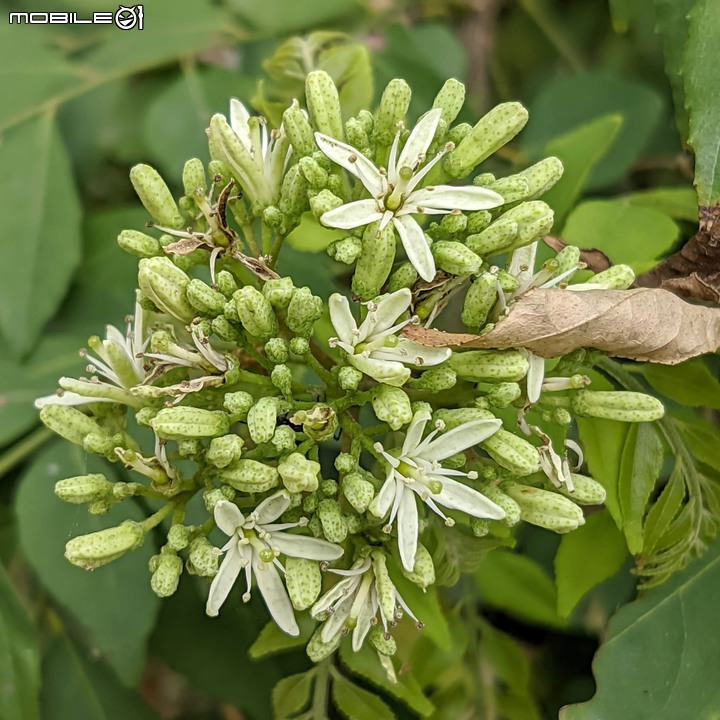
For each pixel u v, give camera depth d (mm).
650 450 197
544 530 223
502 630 222
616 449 197
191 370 194
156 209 196
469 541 200
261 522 189
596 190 233
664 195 213
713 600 197
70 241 218
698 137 195
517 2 245
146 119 221
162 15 226
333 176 193
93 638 214
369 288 190
